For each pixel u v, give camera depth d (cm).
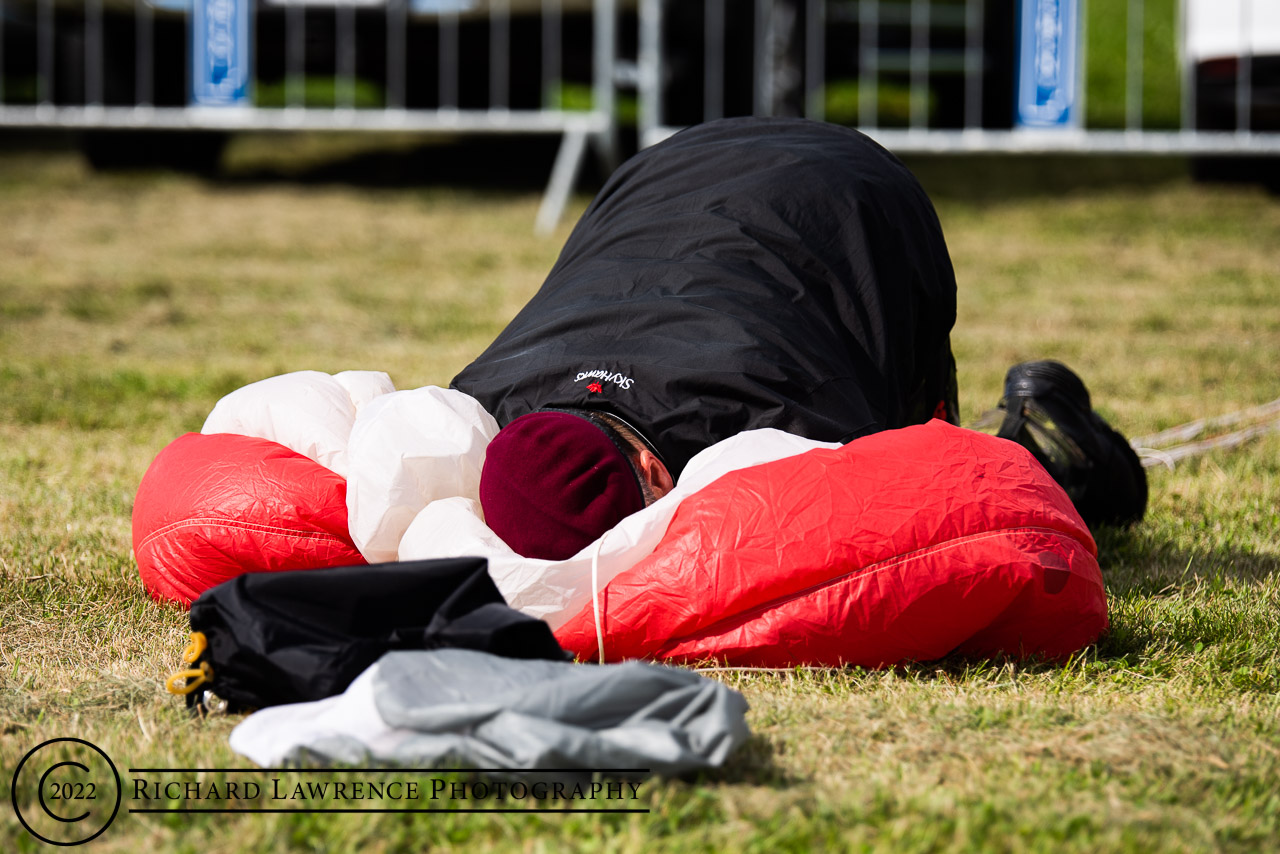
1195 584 530
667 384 462
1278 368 997
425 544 426
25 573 534
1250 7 1504
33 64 2200
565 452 424
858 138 606
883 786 330
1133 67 1788
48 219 1595
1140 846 300
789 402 461
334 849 302
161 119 1602
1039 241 1502
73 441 793
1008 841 302
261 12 1588
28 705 398
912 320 541
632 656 414
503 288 1300
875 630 403
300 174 1897
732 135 609
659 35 1524
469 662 345
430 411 454
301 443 501
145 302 1241
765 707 383
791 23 1561
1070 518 426
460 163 1944
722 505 409
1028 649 436
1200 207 1638
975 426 652
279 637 366
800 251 516
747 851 298
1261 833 311
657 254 532
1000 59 1591
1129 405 891
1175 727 376
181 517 476
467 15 1612
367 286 1312
